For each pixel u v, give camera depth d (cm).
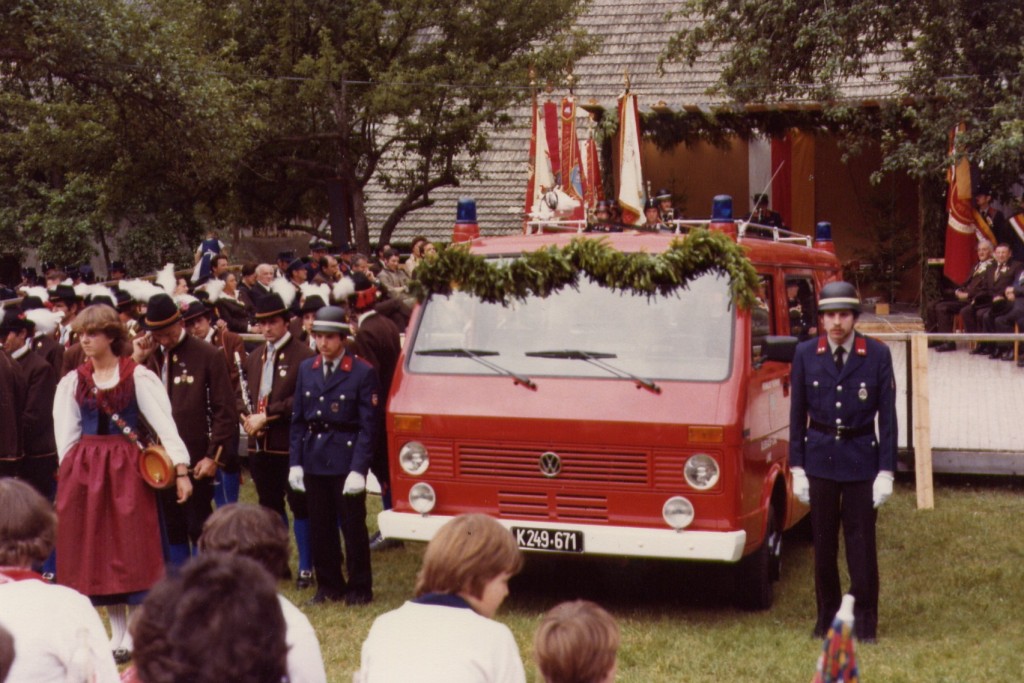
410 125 2483
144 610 269
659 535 735
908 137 2145
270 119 2492
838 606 732
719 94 2230
